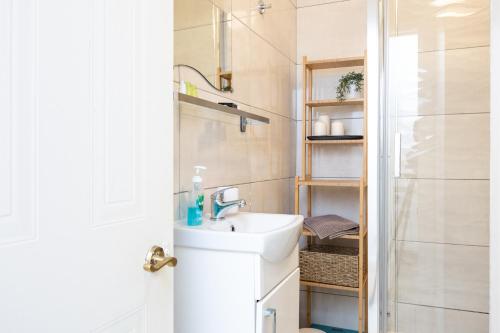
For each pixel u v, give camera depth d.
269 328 1.27
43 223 0.65
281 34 2.60
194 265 1.28
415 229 1.55
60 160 0.69
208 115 1.66
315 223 2.48
